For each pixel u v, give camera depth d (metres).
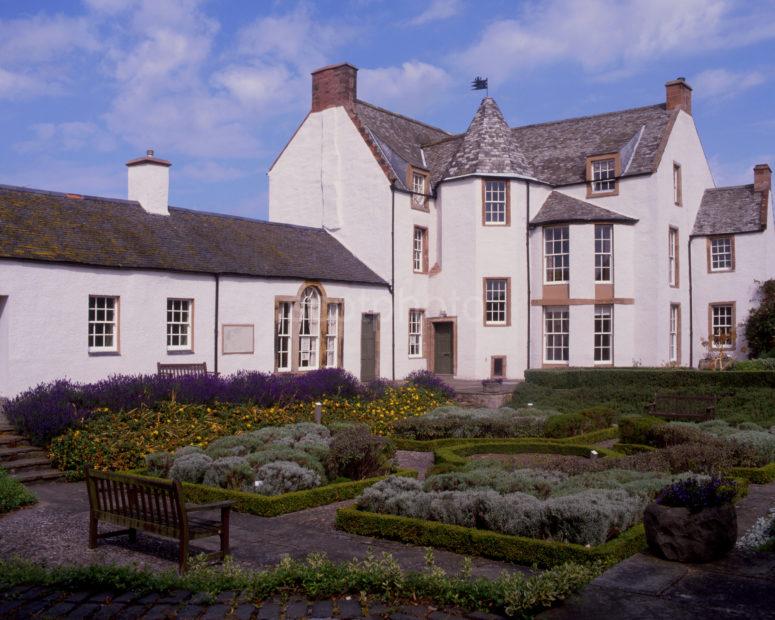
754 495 10.84
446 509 8.65
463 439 15.81
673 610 5.69
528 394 22.27
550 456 13.25
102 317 19.42
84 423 13.79
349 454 11.52
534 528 7.97
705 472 11.14
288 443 12.60
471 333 28.48
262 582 6.33
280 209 31.56
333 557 7.91
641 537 7.81
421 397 20.64
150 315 20.22
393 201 28.03
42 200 20.11
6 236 17.66
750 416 18.08
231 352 22.36
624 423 15.30
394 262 28.09
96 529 8.41
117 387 15.23
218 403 16.36
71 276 18.45
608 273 27.97
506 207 28.64
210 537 8.80
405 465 13.98
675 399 18.52
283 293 24.00
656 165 27.97
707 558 7.02
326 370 20.42
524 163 29.27
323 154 30.09
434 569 6.42
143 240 20.98
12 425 14.12
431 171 30.66
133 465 12.95
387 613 5.80
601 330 27.94
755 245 30.19
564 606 5.77
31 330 17.66
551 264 28.53
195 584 6.44
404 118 33.41
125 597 6.32
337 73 29.75
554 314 28.48
